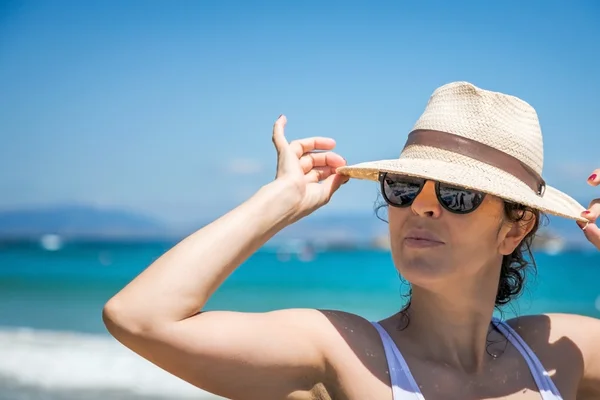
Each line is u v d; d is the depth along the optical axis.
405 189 2.56
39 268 42.59
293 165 2.61
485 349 2.71
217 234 2.38
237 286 30.42
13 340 12.14
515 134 2.67
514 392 2.64
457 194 2.51
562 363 2.82
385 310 22.97
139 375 9.38
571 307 22.56
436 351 2.62
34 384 8.98
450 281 2.56
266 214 2.45
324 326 2.51
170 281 2.28
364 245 101.44
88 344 11.55
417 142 2.73
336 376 2.46
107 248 85.31
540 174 2.79
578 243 47.16
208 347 2.27
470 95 2.69
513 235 2.72
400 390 2.45
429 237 2.53
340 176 2.81
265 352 2.36
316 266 43.69
